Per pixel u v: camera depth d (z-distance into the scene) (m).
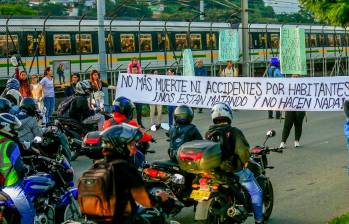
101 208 4.86
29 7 64.56
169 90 15.69
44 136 8.96
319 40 44.75
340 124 19.66
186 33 36.41
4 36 27.45
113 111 8.80
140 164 7.93
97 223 4.95
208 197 6.78
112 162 4.94
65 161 8.26
